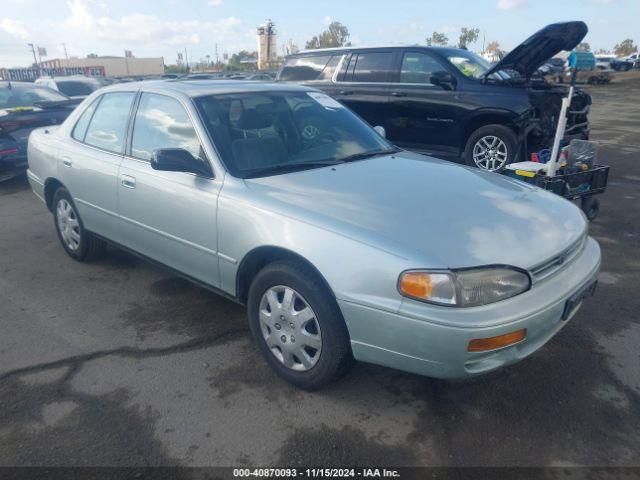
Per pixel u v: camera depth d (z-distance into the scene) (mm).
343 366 2738
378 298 2451
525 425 2664
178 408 2809
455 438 2580
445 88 7340
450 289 2326
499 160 7117
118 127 4031
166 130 3613
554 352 3301
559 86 7543
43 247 5254
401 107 7746
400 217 2668
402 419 2719
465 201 2922
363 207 2770
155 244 3693
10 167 7461
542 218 2869
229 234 3059
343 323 2635
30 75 51281
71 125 4602
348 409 2797
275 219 2820
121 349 3387
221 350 3373
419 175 3332
